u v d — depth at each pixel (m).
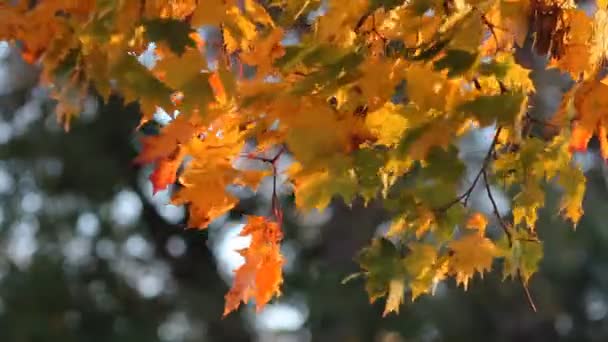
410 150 2.04
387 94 2.07
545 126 2.20
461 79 2.10
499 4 2.18
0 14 2.16
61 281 8.72
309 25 2.21
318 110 2.06
